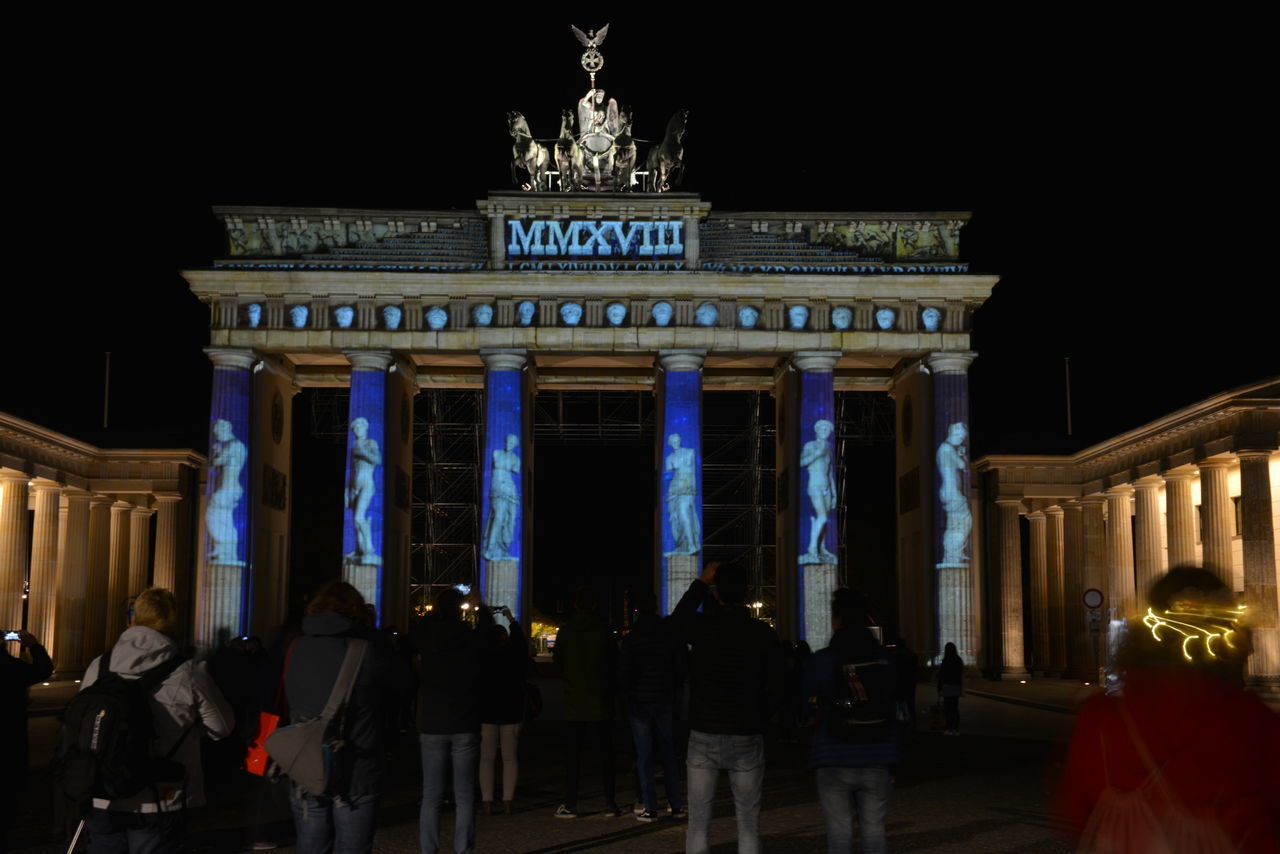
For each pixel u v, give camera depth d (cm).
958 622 9138
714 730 1962
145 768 1553
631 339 9300
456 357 9644
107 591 10550
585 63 9931
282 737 1595
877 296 9425
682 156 9925
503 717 2989
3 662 2009
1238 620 1059
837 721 1756
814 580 9175
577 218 9488
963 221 9556
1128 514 10312
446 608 2253
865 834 1753
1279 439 7656
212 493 9112
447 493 13825
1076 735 1090
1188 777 1011
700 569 9144
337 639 1652
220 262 9412
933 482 9388
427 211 9538
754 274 9281
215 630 8938
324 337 9300
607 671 2984
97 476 10506
